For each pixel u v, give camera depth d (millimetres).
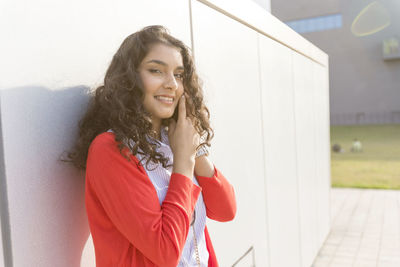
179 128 1040
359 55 26594
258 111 2545
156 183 993
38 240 950
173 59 997
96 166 883
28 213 921
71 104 1054
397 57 25250
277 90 2992
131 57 963
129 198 854
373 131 21641
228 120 2061
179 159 1002
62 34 1019
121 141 893
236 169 2156
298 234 3541
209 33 1865
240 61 2250
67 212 1048
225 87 2033
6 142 862
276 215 2891
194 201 992
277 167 2951
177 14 1578
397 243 4734
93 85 1138
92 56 1129
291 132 3395
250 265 2324
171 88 992
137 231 839
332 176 9516
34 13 930
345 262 4227
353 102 27156
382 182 8484
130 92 958
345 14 26453
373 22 25922
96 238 961
